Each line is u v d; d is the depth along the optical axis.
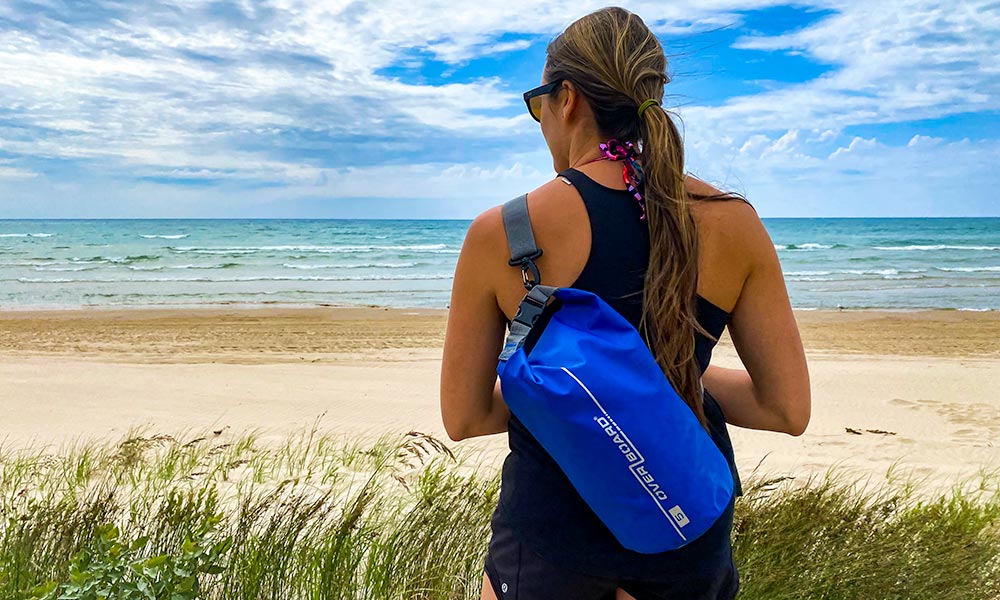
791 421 1.41
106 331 16.62
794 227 94.88
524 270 1.33
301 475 5.37
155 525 3.10
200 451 6.14
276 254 45.97
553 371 1.18
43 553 2.91
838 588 2.87
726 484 1.27
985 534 3.53
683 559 1.30
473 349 1.40
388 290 28.09
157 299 24.33
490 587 1.47
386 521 3.49
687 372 1.31
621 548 1.31
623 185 1.36
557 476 1.34
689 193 1.35
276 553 2.87
